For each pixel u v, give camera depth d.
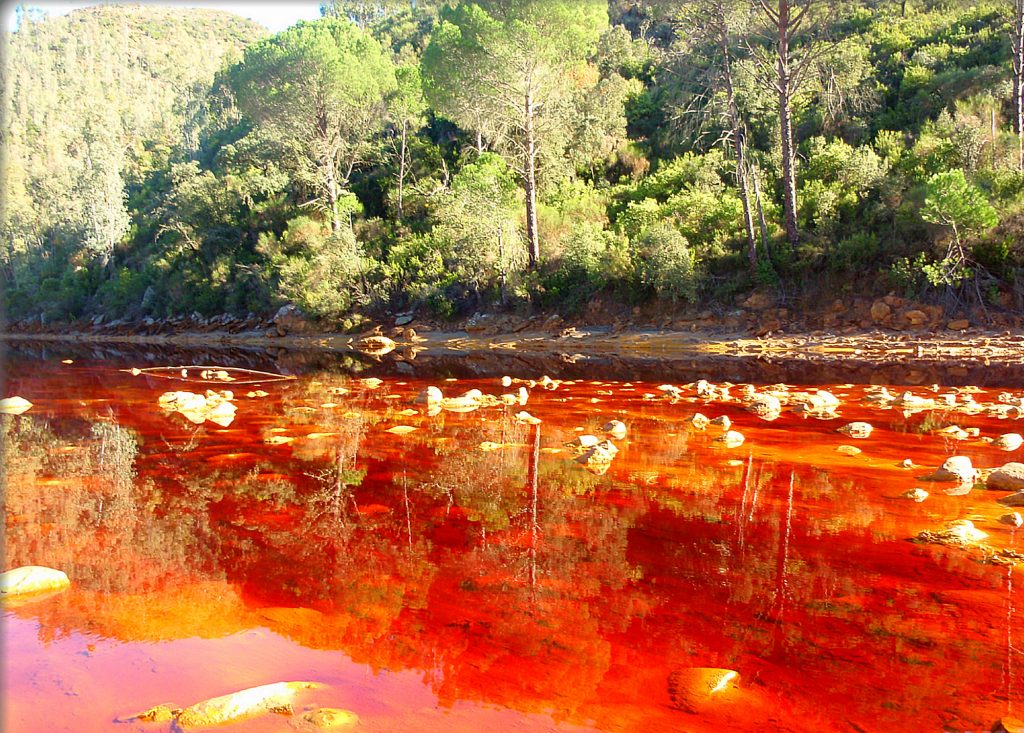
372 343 22.67
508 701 2.09
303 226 32.06
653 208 22.27
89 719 1.96
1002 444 5.81
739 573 3.15
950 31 28.19
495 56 22.53
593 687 2.17
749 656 2.38
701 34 20.70
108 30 120.56
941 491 4.46
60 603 2.85
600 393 10.03
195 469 5.41
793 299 18.00
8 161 60.66
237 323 32.78
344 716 1.98
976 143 18.52
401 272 26.36
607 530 3.80
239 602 2.86
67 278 46.97
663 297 19.72
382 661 2.36
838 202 19.28
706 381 10.83
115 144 65.56
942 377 11.08
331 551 3.49
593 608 2.79
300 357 19.66
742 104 26.30
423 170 35.12
